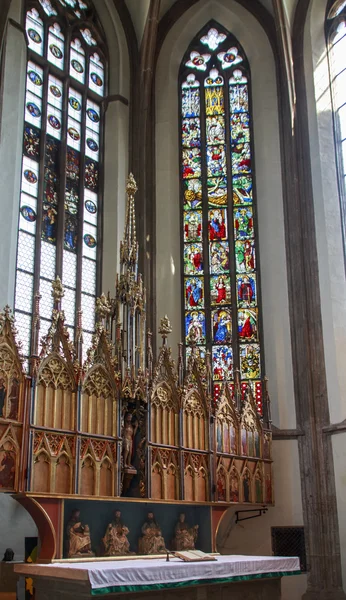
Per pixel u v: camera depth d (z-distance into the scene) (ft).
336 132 72.18
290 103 72.59
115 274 68.39
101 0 76.95
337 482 60.54
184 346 69.92
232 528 62.80
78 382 45.83
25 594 47.42
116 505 47.52
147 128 75.36
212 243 73.31
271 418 65.05
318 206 68.90
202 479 53.16
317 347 65.00
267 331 68.59
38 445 43.09
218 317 70.64
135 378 49.96
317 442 62.44
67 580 37.88
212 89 79.36
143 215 71.36
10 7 66.64
